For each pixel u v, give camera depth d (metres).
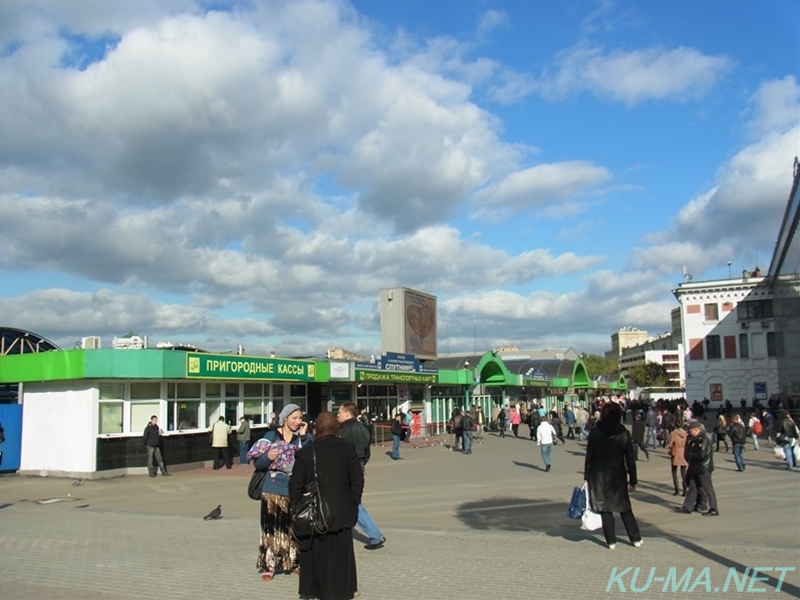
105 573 8.26
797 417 41.28
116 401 21.75
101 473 20.94
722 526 11.16
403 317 42.09
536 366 71.75
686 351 65.12
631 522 8.91
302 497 6.10
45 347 30.28
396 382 35.56
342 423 10.09
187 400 23.91
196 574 8.13
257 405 27.52
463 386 47.47
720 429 27.53
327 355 38.62
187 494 17.06
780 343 59.75
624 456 8.91
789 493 15.26
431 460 25.78
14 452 22.25
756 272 69.50
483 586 7.26
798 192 38.50
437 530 10.56
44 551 9.69
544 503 14.22
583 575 7.59
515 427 41.00
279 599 7.02
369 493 16.55
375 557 8.74
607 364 167.38
